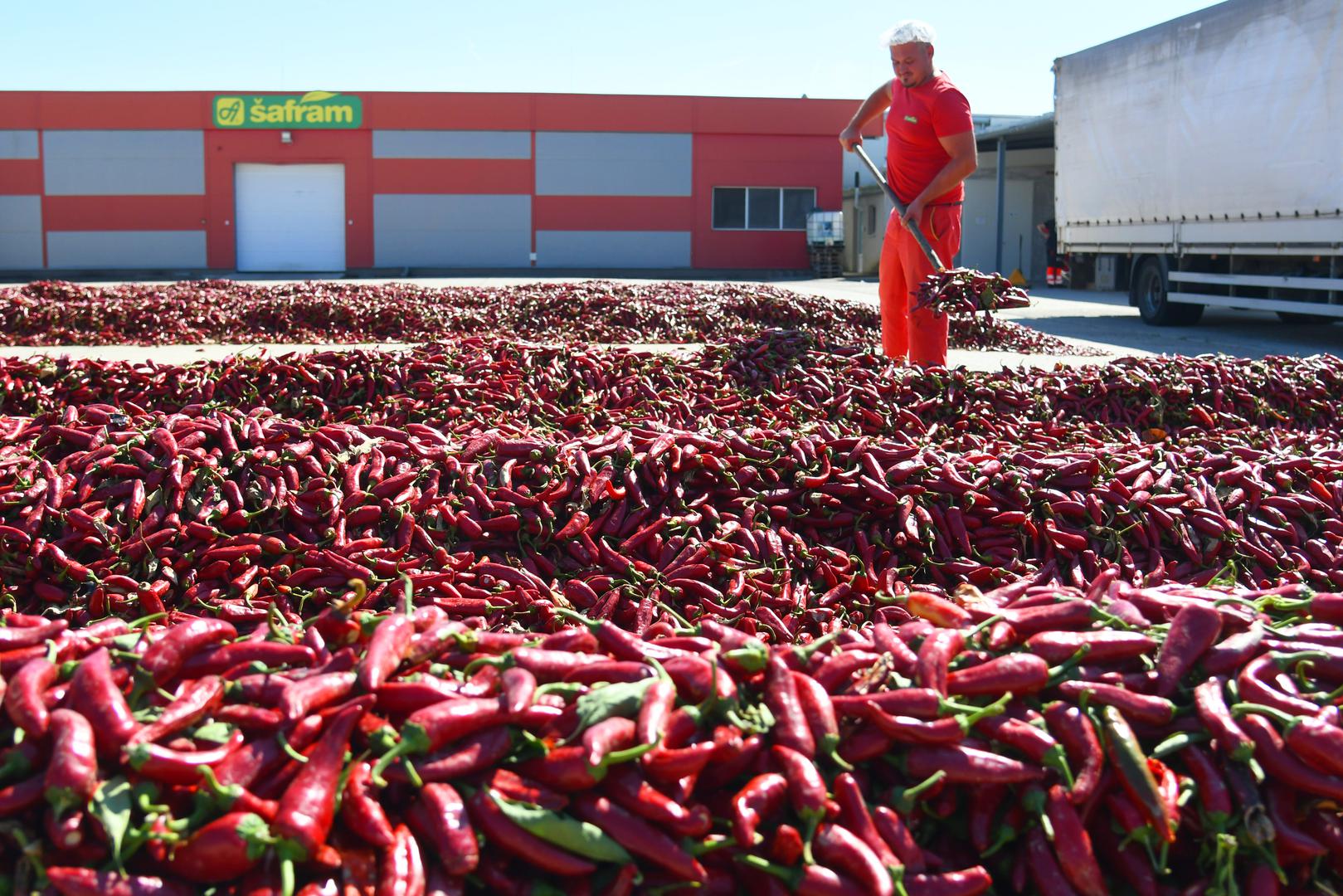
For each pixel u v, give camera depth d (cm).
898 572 441
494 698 211
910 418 669
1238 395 765
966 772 211
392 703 207
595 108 3669
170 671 211
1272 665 230
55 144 3512
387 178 3634
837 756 211
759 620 399
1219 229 1667
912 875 202
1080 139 2025
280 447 482
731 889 202
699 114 3709
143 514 438
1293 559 462
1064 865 204
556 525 447
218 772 190
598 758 193
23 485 444
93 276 3372
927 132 803
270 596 410
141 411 553
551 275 3459
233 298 1524
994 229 3559
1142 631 245
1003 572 438
